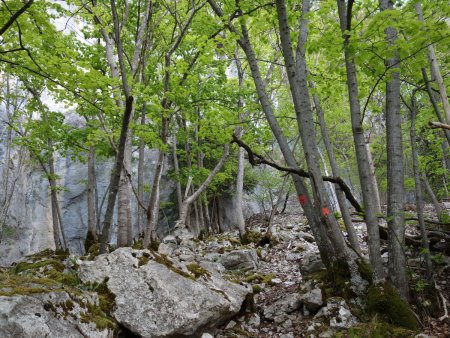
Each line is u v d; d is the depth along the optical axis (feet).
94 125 38.01
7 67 24.35
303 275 22.36
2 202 58.70
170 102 29.32
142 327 13.92
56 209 39.60
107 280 15.87
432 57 17.21
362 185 17.01
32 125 36.65
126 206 30.37
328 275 18.24
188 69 27.84
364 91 19.92
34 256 34.04
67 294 12.81
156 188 27.40
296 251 34.86
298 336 15.74
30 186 74.02
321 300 16.93
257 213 84.74
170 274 16.06
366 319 15.25
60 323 11.63
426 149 38.99
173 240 43.14
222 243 41.88
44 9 28.81
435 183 50.55
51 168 40.11
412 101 20.29
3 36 20.06
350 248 18.63
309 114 18.52
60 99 36.58
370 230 16.56
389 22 14.25
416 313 15.80
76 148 38.93
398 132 17.02
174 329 13.84
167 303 14.61
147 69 32.40
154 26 33.47
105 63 35.76
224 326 16.72
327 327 15.52
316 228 18.67
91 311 13.37
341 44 16.11
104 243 20.79
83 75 18.99
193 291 15.57
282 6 18.48
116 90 22.08
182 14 33.09
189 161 52.65
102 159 53.72
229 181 71.15
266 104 20.57
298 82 18.71
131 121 27.37
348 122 54.75
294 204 90.12
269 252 36.86
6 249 64.69
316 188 18.15
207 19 28.48
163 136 27.17
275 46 40.83
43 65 18.65
